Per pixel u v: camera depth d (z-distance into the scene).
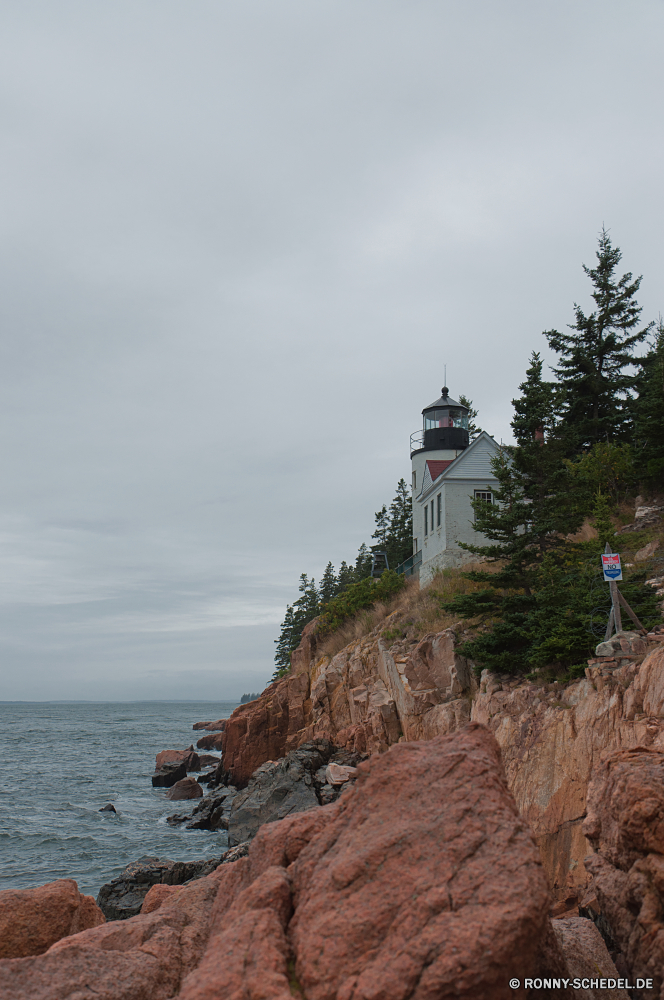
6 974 4.71
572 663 17.88
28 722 132.50
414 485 49.69
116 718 159.88
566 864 14.08
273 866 5.13
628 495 32.41
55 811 33.62
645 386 36.66
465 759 5.09
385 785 5.08
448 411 49.78
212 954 4.23
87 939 5.62
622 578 19.05
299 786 27.62
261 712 39.12
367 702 30.50
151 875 18.20
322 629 43.66
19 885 21.72
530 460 24.42
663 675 13.05
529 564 24.67
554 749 15.48
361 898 4.22
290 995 3.74
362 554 83.00
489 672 21.27
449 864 4.25
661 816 5.58
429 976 3.65
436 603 32.75
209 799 32.34
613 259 46.50
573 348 45.94
